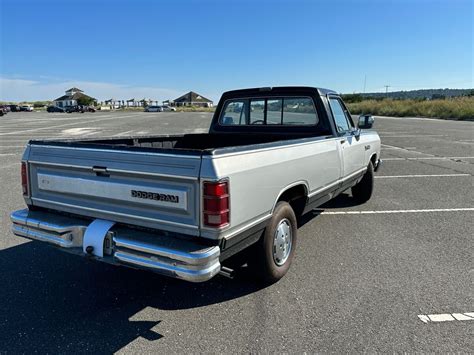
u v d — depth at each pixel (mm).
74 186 3285
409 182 8758
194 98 139125
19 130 23500
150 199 2871
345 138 5051
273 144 3344
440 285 3750
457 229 5441
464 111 37344
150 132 21375
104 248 3061
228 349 2771
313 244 4855
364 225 5633
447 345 2814
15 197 6988
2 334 2938
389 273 4016
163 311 3305
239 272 3697
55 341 2859
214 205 2633
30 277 3951
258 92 5266
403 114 46125
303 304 3398
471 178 9227
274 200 3385
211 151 2639
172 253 2668
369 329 3012
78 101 111375
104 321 3137
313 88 4828
